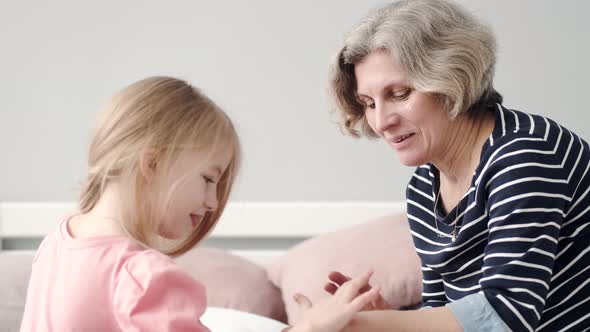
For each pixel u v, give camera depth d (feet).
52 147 8.57
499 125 4.20
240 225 8.34
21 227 8.44
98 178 3.97
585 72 7.98
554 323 4.23
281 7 8.32
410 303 6.45
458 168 4.40
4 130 8.59
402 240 6.77
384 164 8.30
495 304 3.78
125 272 3.58
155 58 8.46
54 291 3.78
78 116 8.54
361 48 4.22
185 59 8.44
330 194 8.38
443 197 4.60
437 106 4.20
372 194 8.33
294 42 8.34
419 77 4.08
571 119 8.00
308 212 8.26
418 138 4.27
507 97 8.07
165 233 4.07
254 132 8.42
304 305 4.24
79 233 3.96
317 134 8.36
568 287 4.21
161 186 3.92
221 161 4.12
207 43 8.41
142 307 3.48
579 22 7.97
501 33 8.03
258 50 8.38
